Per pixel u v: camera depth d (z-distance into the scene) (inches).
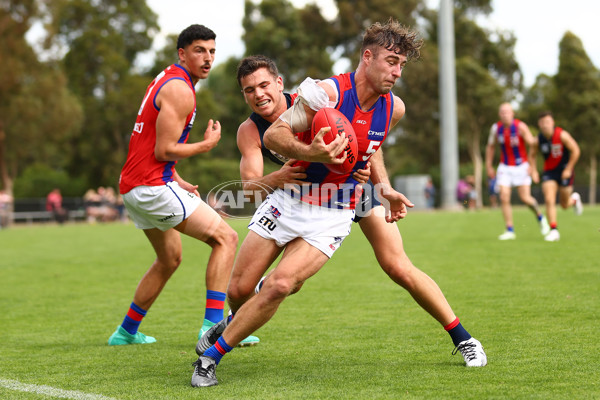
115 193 3457.2
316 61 3540.8
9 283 692.7
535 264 686.5
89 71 3619.6
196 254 975.0
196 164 3198.8
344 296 545.3
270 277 298.4
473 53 3700.8
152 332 435.8
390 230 325.4
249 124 349.1
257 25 3528.5
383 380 295.4
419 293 321.1
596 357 322.3
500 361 321.4
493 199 2827.3
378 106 302.5
